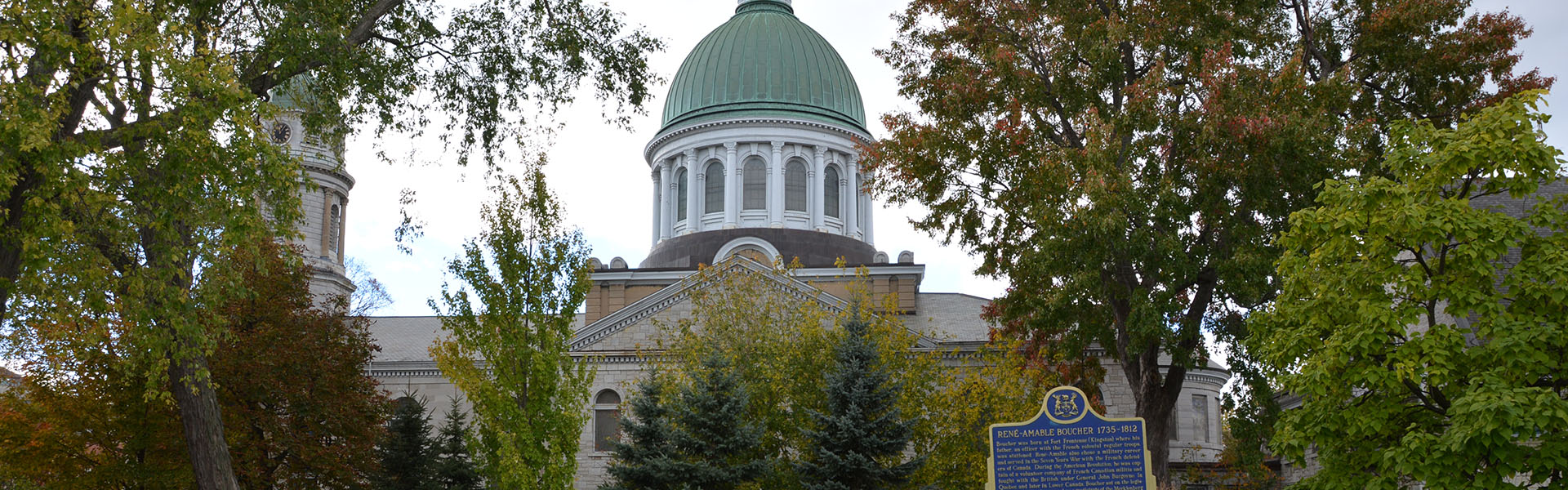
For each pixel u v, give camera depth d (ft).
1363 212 54.95
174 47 63.31
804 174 211.82
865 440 97.60
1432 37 102.78
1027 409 113.29
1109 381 159.43
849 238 207.82
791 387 114.62
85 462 103.76
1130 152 93.25
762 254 196.24
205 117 61.72
